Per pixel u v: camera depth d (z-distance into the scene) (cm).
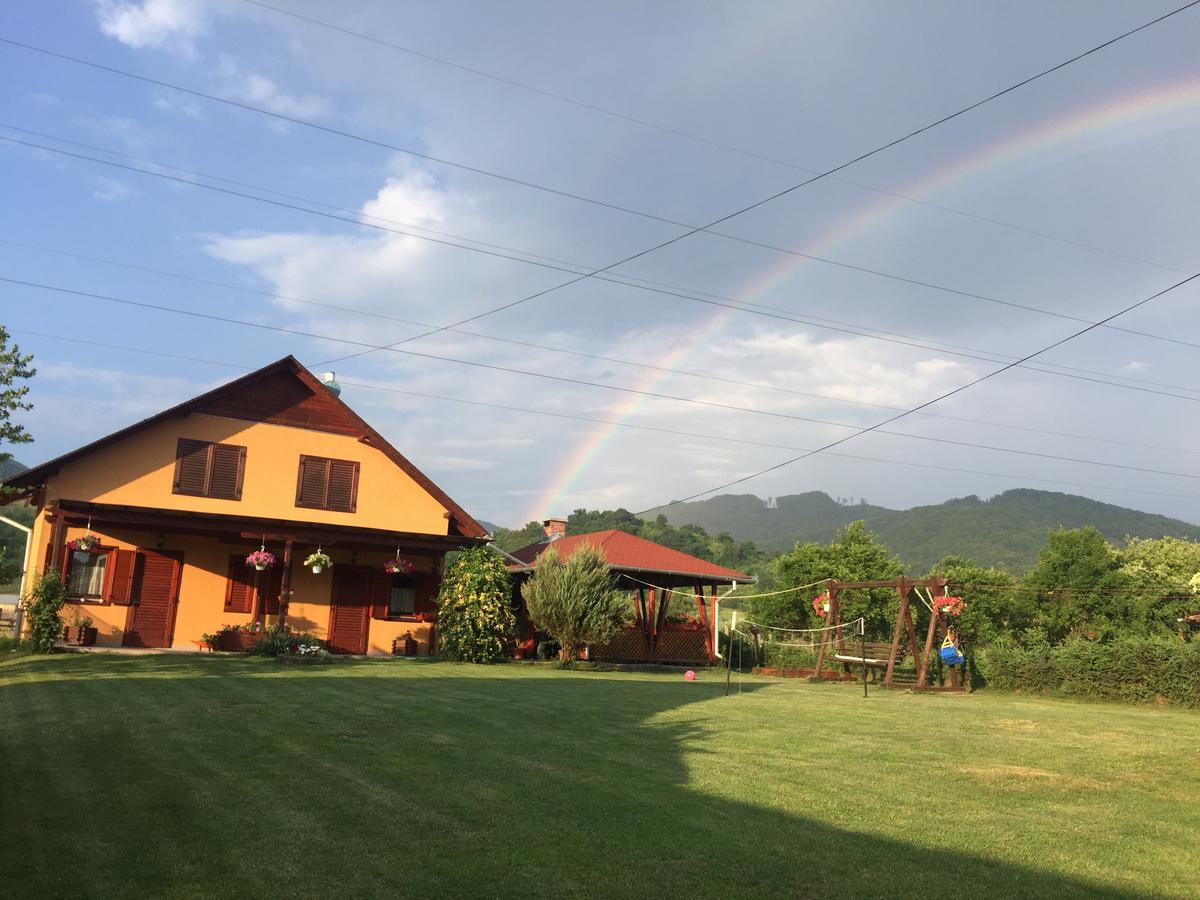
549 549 2334
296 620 2283
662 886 507
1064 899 508
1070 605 3103
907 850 591
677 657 2644
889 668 2084
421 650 2411
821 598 2520
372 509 2388
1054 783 838
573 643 2248
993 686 2072
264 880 501
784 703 1491
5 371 1909
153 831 585
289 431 2314
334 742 909
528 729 1047
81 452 2058
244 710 1109
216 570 2220
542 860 546
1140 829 670
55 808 634
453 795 698
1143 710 1691
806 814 677
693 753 927
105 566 2116
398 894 484
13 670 1540
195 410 2212
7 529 3012
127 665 1669
